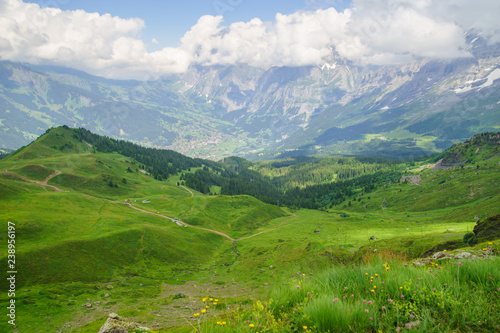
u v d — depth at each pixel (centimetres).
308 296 792
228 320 735
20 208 10762
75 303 6219
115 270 8556
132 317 4866
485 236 4059
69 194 13412
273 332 642
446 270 831
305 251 8731
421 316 628
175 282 8525
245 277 8506
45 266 7338
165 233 11788
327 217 19950
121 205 15700
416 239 6019
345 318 618
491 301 657
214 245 13175
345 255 6850
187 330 1314
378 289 787
